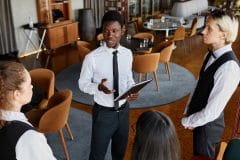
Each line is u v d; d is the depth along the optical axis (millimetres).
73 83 5566
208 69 2111
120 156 2752
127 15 9625
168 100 4887
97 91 2344
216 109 2066
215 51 2080
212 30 2010
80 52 5578
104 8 9586
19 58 7211
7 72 1338
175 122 4199
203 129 2262
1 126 1351
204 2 10508
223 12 1993
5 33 7020
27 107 3576
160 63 6617
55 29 7539
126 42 6094
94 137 2543
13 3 6996
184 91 5223
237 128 3699
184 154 3473
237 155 1990
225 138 3697
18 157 1321
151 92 5168
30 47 7582
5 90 1332
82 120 4254
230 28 1962
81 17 8523
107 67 2375
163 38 8078
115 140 2660
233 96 4824
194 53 7434
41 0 7379
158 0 11164
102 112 2436
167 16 9367
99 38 6180
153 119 1320
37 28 7371
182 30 7152
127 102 2531
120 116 2480
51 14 7496
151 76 5852
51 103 3420
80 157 3436
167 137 1278
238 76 2043
